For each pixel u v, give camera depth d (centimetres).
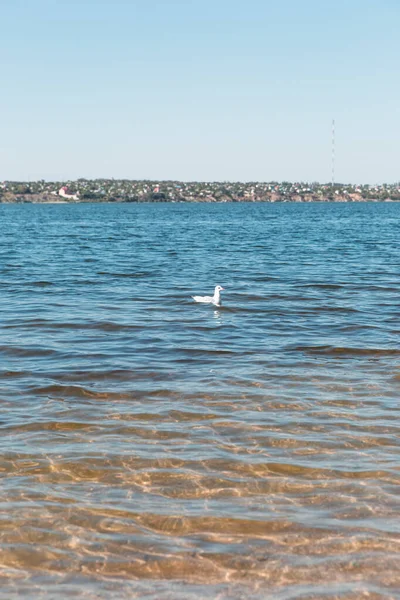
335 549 1008
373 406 1619
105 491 1185
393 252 5800
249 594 909
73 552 1005
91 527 1070
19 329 2483
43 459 1309
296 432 1453
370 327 2528
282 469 1272
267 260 5131
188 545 1023
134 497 1164
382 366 1978
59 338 2336
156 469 1272
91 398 1678
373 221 13500
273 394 1709
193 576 948
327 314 2803
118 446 1376
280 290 3475
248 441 1405
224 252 5909
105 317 2716
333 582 932
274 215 18075
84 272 4312
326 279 3912
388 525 1070
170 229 10538
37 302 3095
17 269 4488
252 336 2386
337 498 1160
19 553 1001
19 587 923
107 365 1983
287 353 2136
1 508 1121
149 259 5241
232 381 1823
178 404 1633
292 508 1127
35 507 1127
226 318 2720
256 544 1024
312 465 1288
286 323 2619
